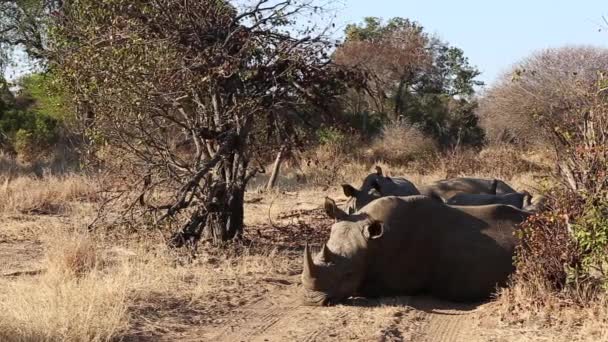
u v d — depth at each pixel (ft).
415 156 99.71
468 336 26.04
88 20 38.83
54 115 82.58
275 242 42.93
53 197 58.80
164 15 38.47
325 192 69.82
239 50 39.14
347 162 91.25
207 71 37.96
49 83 40.55
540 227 29.40
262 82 39.63
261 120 41.16
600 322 25.39
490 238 30.89
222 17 39.68
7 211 53.06
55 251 35.37
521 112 99.71
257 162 44.19
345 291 29.78
